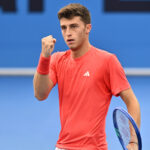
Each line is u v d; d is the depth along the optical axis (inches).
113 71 500.4
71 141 504.4
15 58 1476.4
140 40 1449.3
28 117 1085.8
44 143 920.9
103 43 1451.8
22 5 1461.6
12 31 1467.8
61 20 502.6
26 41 1470.2
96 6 1441.9
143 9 1441.9
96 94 501.4
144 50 1451.8
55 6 1449.3
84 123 499.2
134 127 451.2
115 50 1455.5
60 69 519.2
